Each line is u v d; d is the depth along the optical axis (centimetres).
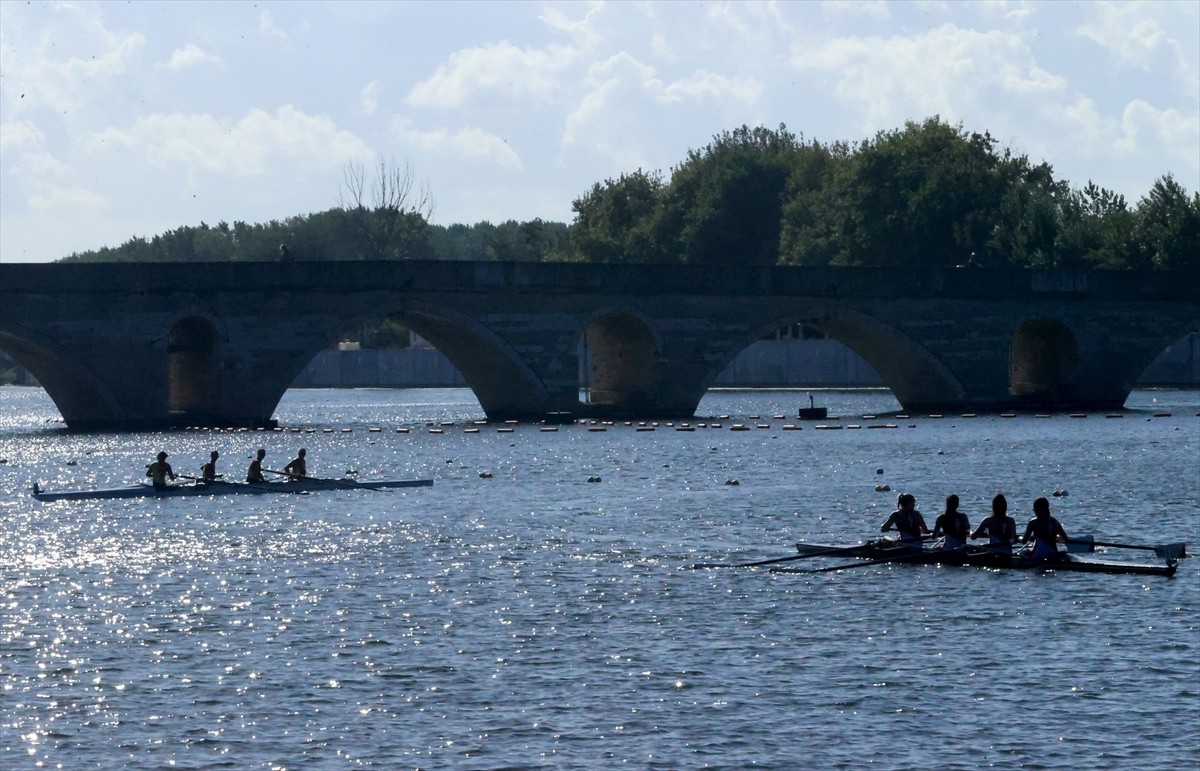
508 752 6475
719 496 14762
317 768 6306
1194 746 6475
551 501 14450
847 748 6481
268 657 8025
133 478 17338
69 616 9094
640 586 9838
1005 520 10531
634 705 7094
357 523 12988
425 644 8288
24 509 14175
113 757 6456
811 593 9500
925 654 7931
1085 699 7112
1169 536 11844
